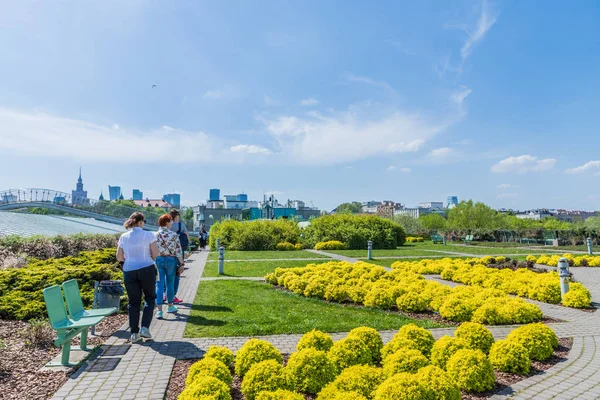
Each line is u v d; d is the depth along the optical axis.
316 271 12.65
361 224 32.09
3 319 7.38
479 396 4.20
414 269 15.41
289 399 3.55
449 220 71.38
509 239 44.56
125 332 6.71
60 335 4.97
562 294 9.73
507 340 5.23
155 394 4.17
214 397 3.57
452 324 7.43
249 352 4.64
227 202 105.19
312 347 4.79
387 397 3.61
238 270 15.93
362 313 8.27
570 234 37.94
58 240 16.38
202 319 7.51
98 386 4.38
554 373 4.88
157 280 8.00
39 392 4.23
